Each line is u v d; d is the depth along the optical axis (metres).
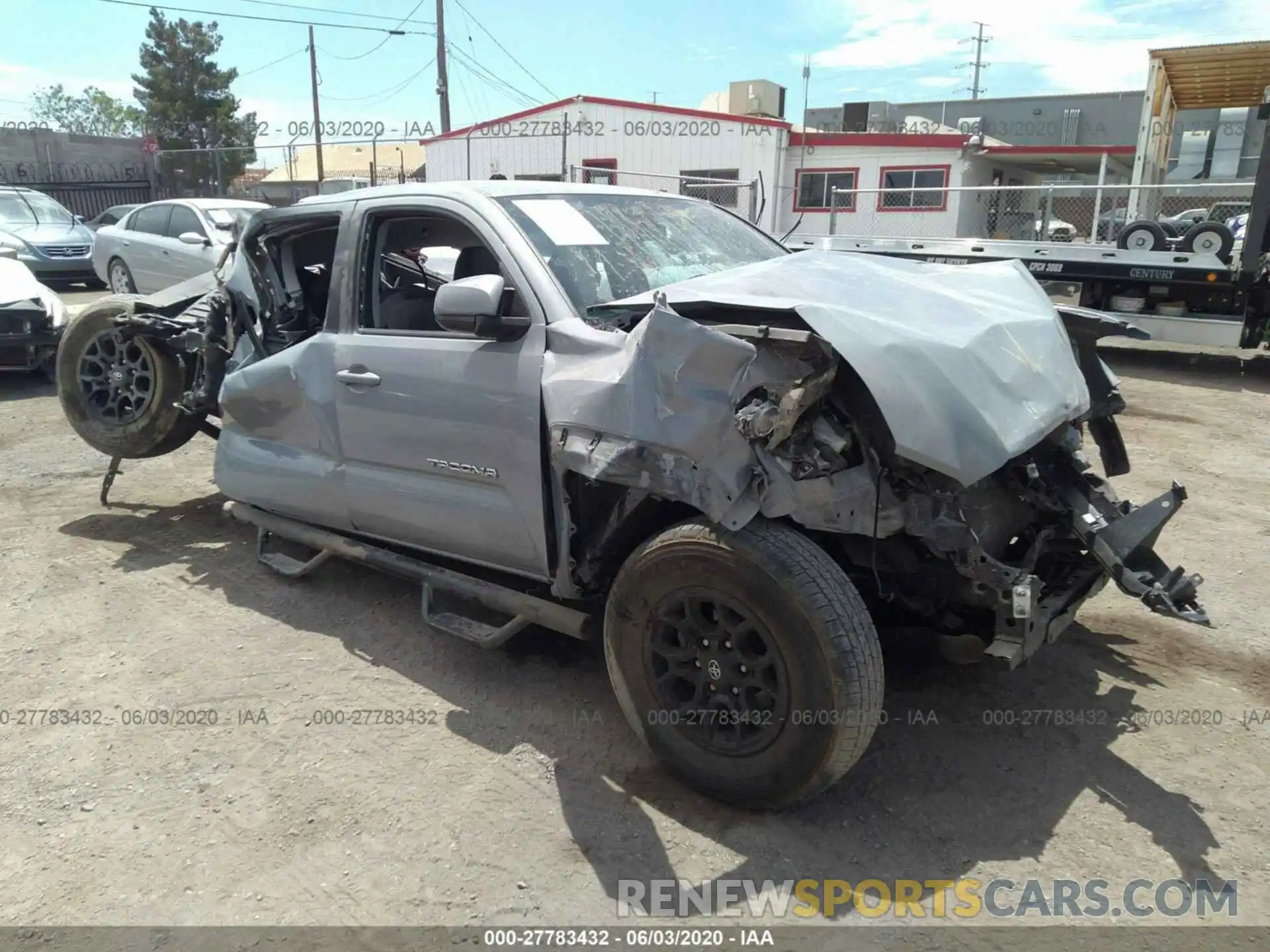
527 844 2.74
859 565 3.08
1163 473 6.45
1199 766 3.09
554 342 3.14
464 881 2.60
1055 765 3.10
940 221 21.28
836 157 21.72
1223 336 10.45
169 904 2.52
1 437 7.25
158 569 4.72
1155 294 10.87
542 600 3.44
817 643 2.52
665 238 3.85
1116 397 3.70
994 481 3.21
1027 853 2.70
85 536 5.18
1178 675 3.68
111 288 13.66
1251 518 5.52
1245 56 12.25
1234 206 12.81
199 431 5.59
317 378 3.95
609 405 2.84
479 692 3.57
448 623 3.66
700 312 2.91
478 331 3.23
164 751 3.20
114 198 31.09
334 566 4.74
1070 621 3.09
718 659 2.77
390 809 2.89
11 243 15.59
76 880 2.61
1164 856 2.68
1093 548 3.09
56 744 3.24
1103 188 12.32
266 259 4.55
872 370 2.55
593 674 3.72
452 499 3.49
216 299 4.86
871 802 2.92
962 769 3.08
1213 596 4.41
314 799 2.94
